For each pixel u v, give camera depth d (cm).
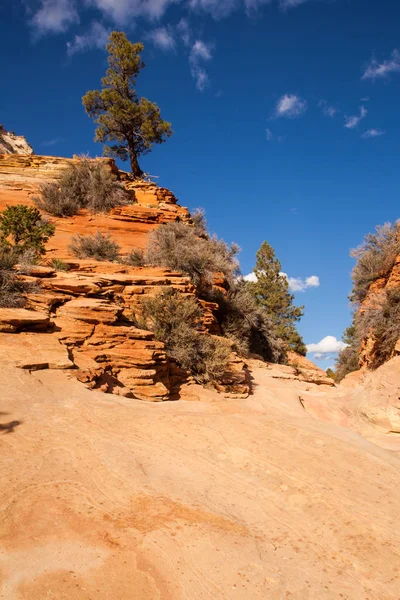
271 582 395
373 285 2081
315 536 477
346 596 389
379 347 1753
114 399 887
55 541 427
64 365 989
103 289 1528
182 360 1455
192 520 480
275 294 4488
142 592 373
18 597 352
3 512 465
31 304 1266
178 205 3609
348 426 1202
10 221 1931
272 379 1825
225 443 687
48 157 3650
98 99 4272
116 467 586
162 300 1562
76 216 2853
